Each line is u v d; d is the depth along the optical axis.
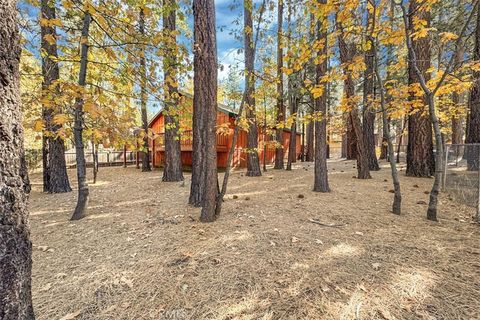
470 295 1.87
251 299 1.91
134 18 3.74
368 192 5.61
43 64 4.60
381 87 4.01
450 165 5.29
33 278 2.26
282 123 5.76
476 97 7.12
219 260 2.48
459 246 2.68
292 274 2.21
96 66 4.32
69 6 3.26
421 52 6.32
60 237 3.29
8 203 1.16
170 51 4.02
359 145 7.71
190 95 6.82
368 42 4.17
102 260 2.59
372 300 1.85
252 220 3.70
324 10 3.65
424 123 7.38
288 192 5.86
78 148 4.21
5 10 1.13
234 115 12.28
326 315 1.72
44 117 3.13
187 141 13.23
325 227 3.36
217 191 3.98
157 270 2.34
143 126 11.16
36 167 13.02
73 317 1.75
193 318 1.73
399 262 2.37
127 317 1.75
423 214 3.89
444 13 8.17
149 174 11.52
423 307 1.76
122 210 4.62
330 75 4.40
